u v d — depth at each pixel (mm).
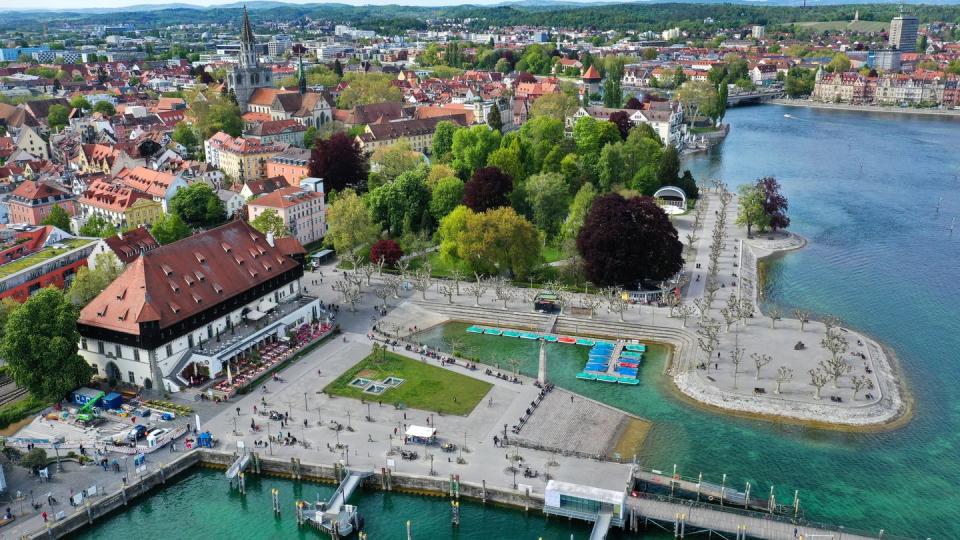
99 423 150625
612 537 122750
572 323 194500
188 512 131375
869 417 148125
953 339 182125
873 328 188375
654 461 136875
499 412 152750
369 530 124875
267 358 175000
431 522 126625
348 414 152375
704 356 171250
